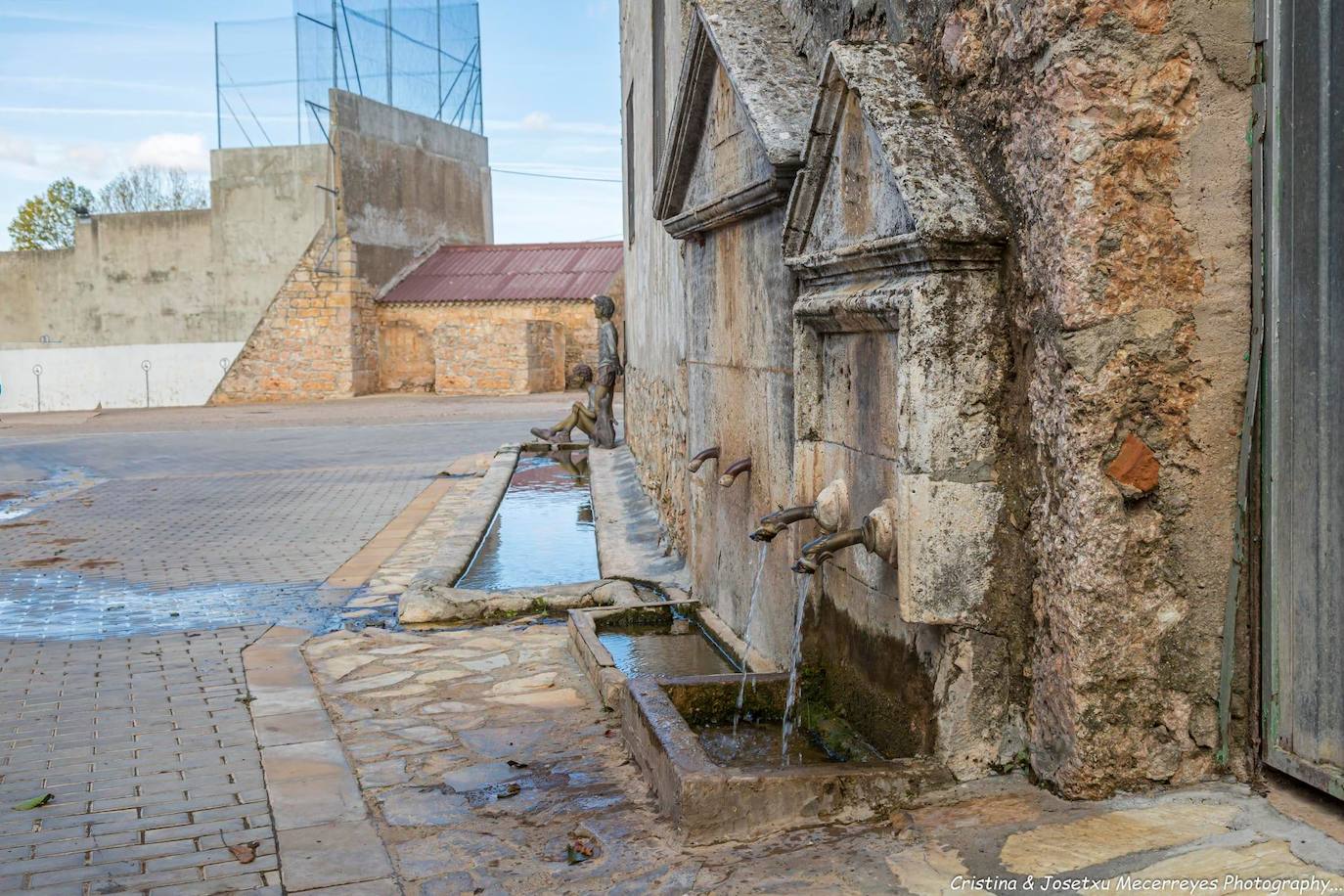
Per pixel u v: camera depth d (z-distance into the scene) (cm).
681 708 404
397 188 3469
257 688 502
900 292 316
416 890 298
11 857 323
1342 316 258
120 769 396
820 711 407
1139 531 286
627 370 1540
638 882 290
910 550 316
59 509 1162
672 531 800
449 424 2203
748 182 461
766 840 303
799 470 404
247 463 1589
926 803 304
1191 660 291
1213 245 284
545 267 3450
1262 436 283
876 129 326
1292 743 280
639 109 1211
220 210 3594
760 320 482
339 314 3206
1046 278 289
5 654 577
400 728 439
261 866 315
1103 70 276
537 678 504
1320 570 269
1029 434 305
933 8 343
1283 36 272
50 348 3406
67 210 5534
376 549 890
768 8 499
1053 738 299
